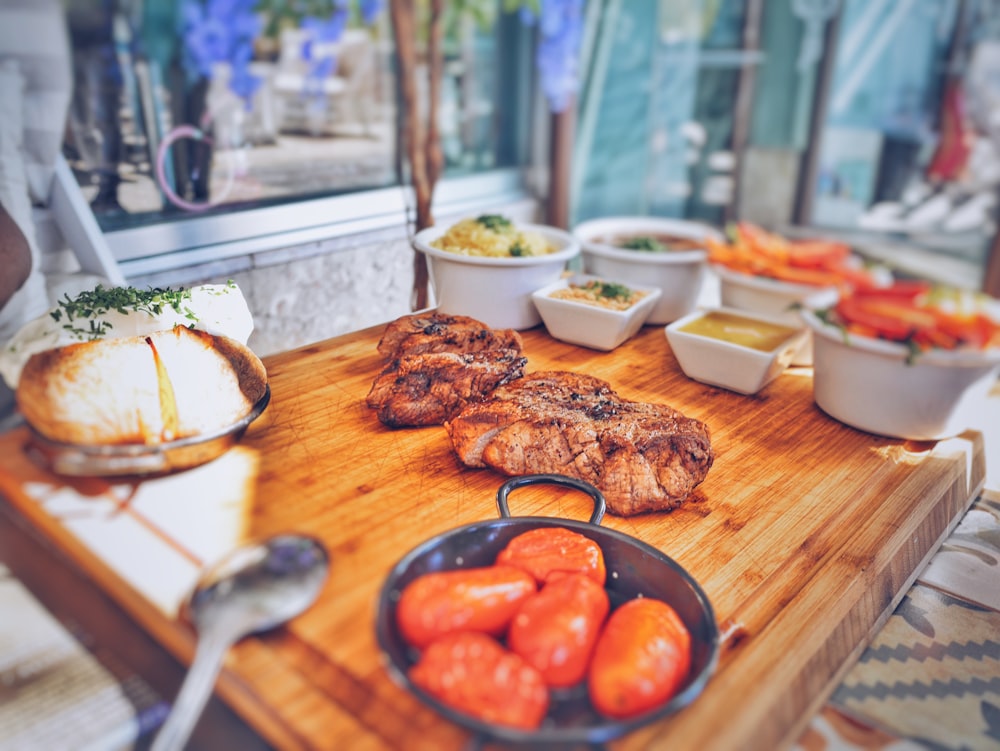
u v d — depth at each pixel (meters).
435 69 2.23
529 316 1.63
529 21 2.56
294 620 0.74
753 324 1.51
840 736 0.73
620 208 3.23
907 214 3.64
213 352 1.15
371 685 0.66
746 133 3.42
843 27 3.25
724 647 0.76
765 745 0.67
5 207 1.23
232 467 1.03
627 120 3.05
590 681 0.66
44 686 0.81
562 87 2.63
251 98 1.79
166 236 1.55
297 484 1.01
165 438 0.99
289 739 0.63
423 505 0.98
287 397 1.28
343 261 1.82
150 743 0.76
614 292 1.58
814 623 0.82
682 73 3.17
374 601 0.78
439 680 0.62
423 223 2.05
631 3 2.82
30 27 1.24
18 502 0.94
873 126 3.48
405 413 1.17
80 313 1.11
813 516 1.03
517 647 0.68
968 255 3.57
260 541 0.79
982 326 1.20
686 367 1.46
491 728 0.58
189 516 0.91
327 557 0.79
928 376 1.17
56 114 1.30
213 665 0.64
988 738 0.74
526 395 1.14
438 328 1.39
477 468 1.08
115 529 0.87
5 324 1.22
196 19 1.63
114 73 1.52
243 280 1.65
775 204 3.61
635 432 1.03
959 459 1.21
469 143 2.59
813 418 1.34
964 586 1.01
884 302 1.25
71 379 1.01
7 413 1.12
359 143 2.07
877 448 1.24
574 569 0.78
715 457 1.18
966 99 3.36
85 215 1.36
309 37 1.87
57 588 0.89
